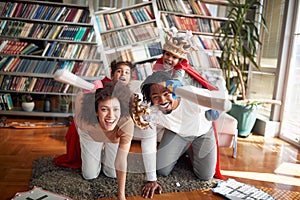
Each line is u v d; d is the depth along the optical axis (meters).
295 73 3.35
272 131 3.54
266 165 2.56
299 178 2.31
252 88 4.05
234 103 3.41
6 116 3.65
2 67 3.52
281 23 3.52
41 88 3.61
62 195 1.74
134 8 3.70
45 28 3.54
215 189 1.96
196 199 1.85
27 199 1.66
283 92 3.51
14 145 2.67
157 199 1.81
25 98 3.60
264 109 3.82
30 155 2.44
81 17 3.61
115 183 1.94
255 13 3.88
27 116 3.70
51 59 3.64
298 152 2.98
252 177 2.28
